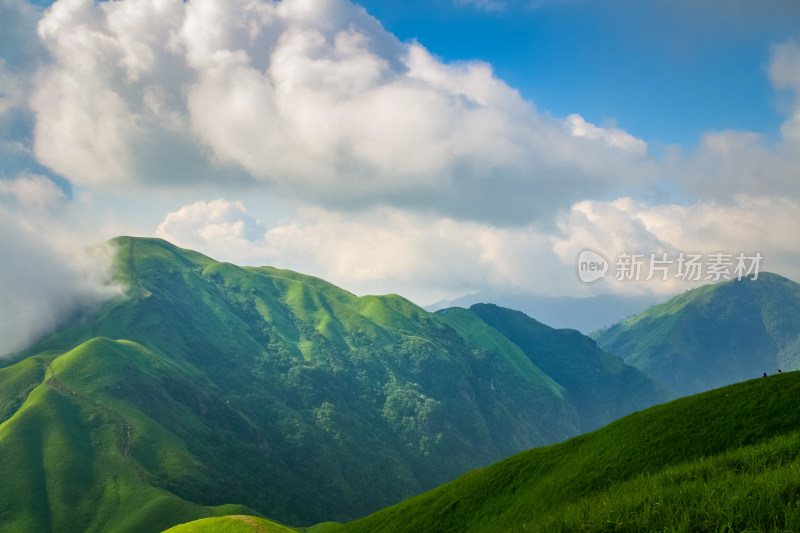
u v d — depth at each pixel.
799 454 28.64
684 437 50.56
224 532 64.25
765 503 17.11
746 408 50.31
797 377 52.09
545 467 59.84
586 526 20.83
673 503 19.41
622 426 60.28
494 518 55.22
